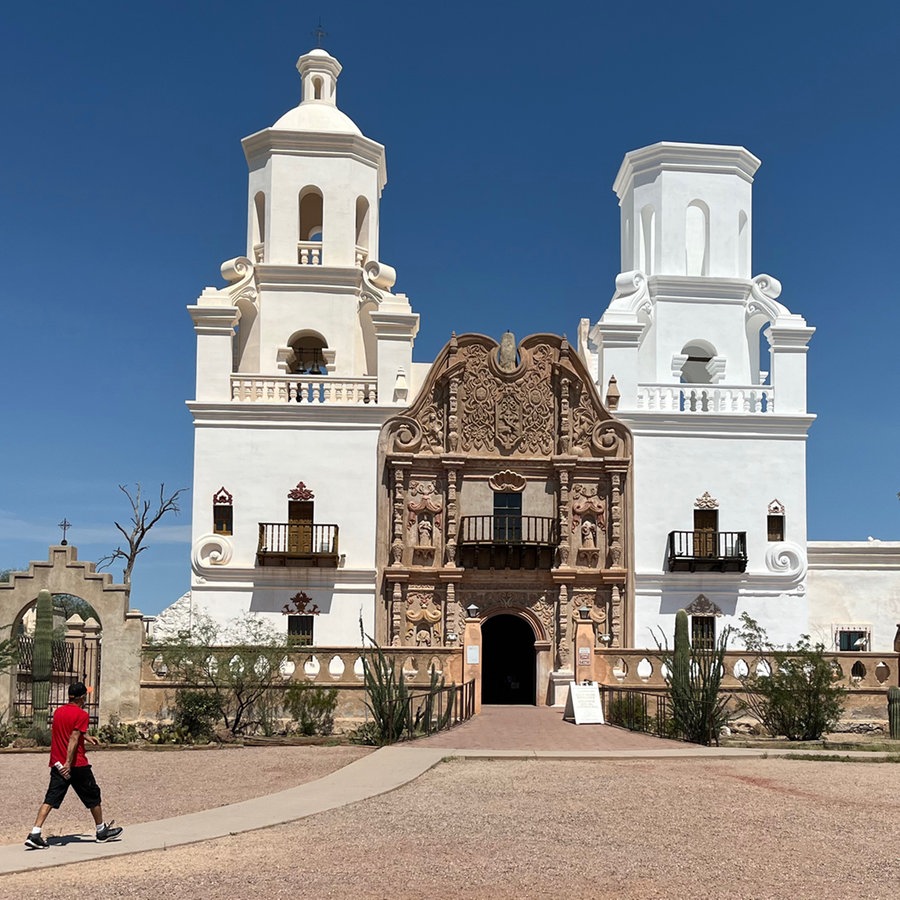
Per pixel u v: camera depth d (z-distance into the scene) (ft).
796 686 97.19
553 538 128.98
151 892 41.16
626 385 134.10
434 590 127.34
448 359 130.41
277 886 41.96
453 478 128.26
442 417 129.90
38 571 98.99
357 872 43.98
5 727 94.07
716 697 89.40
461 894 41.06
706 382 143.64
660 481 130.82
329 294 137.90
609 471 130.00
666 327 139.95
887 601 138.31
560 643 127.24
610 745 83.61
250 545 126.11
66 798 64.08
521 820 53.93
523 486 129.39
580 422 131.23
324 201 140.56
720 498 131.13
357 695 101.45
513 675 132.46
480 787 63.72
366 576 126.31
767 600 130.11
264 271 137.28
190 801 62.44
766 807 57.52
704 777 67.87
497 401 130.62
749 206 145.38
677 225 142.41
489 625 133.18
